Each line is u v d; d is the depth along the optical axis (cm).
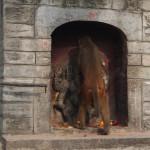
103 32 1477
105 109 1289
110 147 1226
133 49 1383
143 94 1386
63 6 1324
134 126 1373
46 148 1190
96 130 1324
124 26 1377
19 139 1188
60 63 1441
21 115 1286
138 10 1389
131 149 1238
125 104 1395
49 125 1303
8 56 1281
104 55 1477
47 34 1312
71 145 1203
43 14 1309
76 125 1385
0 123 1314
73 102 1420
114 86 1477
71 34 1463
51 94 1423
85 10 1341
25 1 1297
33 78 1298
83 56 1345
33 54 1301
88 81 1290
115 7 1369
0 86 1314
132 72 1380
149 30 1398
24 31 1295
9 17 1283
